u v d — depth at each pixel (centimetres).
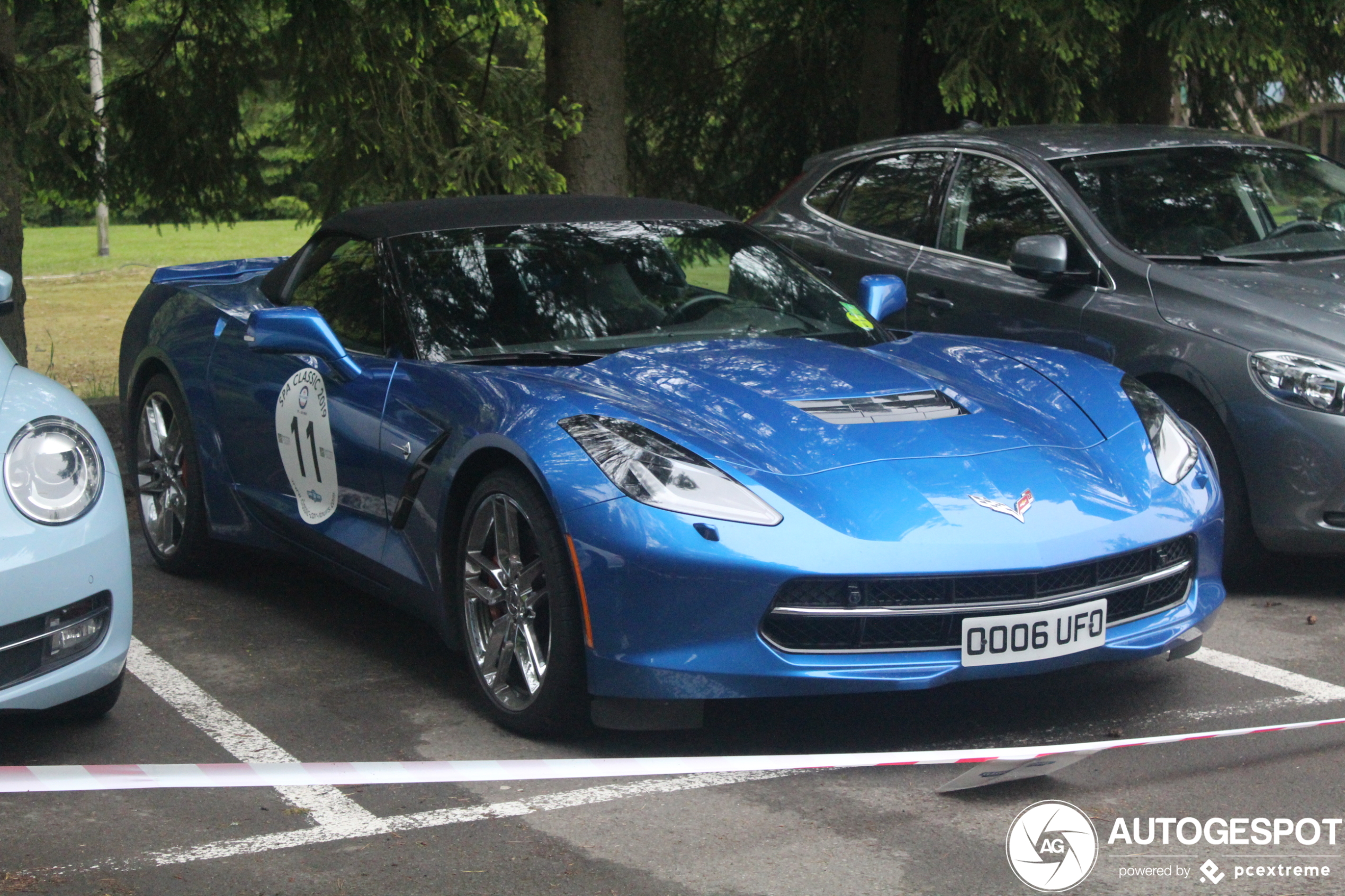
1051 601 328
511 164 805
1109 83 1040
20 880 280
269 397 462
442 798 320
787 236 666
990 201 596
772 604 315
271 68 869
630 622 323
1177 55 794
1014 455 354
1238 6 789
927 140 639
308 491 446
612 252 453
